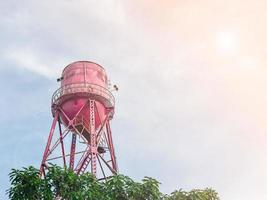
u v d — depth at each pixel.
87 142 58.84
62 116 61.47
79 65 63.47
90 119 59.38
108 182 40.25
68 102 60.84
